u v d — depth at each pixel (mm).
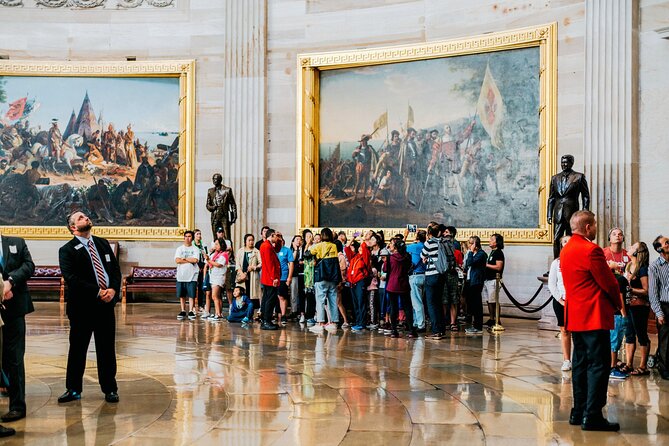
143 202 20141
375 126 18312
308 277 14477
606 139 14711
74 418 6953
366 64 18328
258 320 15188
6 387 7805
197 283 16031
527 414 7188
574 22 15492
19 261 7168
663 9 14273
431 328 12727
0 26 20219
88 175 20234
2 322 6637
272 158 19266
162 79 20094
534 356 10648
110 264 7789
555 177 13664
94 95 20172
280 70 19219
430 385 8539
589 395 6613
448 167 17359
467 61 17109
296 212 18906
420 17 17797
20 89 20172
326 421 6863
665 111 14164
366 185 18438
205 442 6145
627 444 6168
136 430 6523
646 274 9336
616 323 9188
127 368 9555
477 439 6281
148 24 20062
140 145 20109
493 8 16719
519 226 16359
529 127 16266
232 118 19406
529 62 16266
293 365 9805
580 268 6676
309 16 18953
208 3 19812
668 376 9055
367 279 13578
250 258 14844
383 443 6145
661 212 14164
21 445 6062
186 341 12062
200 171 19844
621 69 14586
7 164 20156
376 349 11250
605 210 14672
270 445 6066
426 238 14258
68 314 7699
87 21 20203
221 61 19734
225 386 8438
